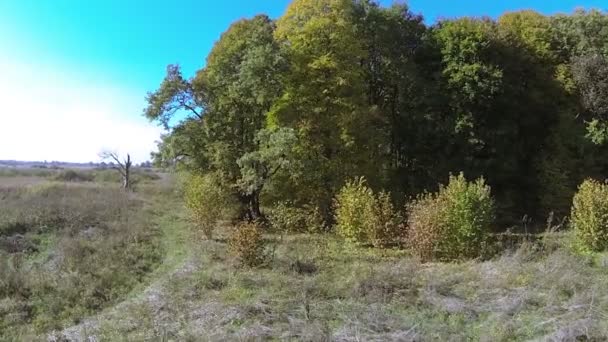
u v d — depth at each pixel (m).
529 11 28.89
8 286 12.26
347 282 11.57
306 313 9.70
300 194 21.83
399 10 26.44
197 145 22.91
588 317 8.77
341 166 21.92
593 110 24.55
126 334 9.34
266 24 24.67
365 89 23.12
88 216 22.12
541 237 17.75
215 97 22.84
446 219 14.77
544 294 10.30
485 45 23.75
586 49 26.39
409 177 24.83
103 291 12.41
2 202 24.73
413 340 8.46
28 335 9.79
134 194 34.41
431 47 25.36
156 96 22.36
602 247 14.58
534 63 26.14
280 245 16.64
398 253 15.81
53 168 71.44
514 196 24.86
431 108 23.84
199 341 8.65
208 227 18.16
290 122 21.58
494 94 23.33
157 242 18.14
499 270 12.21
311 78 21.75
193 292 11.55
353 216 17.06
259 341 8.61
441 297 10.56
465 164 23.30
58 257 15.32
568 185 24.25
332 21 22.53
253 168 21.05
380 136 22.84
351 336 8.66
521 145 24.98
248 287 11.75
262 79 21.08
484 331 8.87
